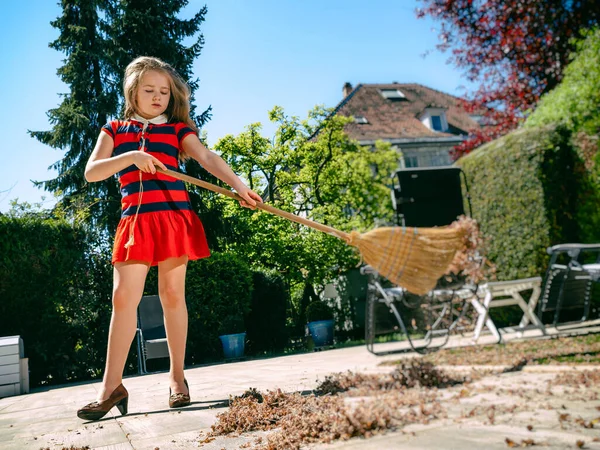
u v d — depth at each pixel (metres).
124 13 12.04
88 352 8.09
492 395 2.24
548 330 5.70
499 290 4.99
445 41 10.44
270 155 14.58
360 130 21.98
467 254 4.14
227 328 9.23
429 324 4.73
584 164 6.28
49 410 3.32
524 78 9.73
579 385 2.28
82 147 12.40
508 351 3.96
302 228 13.51
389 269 2.80
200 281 9.52
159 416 2.38
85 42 12.48
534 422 1.63
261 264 13.10
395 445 1.48
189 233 2.63
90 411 2.38
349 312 13.05
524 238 6.66
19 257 7.37
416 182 6.65
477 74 10.45
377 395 2.47
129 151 2.55
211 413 2.35
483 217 7.24
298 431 1.74
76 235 8.32
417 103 24.81
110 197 10.88
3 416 3.20
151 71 2.71
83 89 12.30
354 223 14.19
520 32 9.31
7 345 5.82
